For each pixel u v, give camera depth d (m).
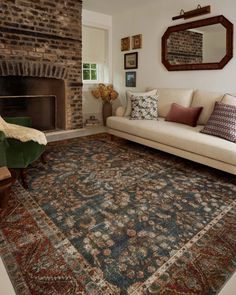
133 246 1.46
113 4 4.16
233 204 1.96
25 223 1.67
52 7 3.77
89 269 1.28
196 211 1.85
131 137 3.43
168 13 3.80
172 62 3.85
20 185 2.25
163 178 2.46
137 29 4.37
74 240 1.50
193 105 3.32
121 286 1.18
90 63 4.90
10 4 3.38
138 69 4.50
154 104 3.62
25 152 2.16
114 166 2.77
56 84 4.27
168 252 1.41
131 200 2.01
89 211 1.83
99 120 5.14
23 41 3.58
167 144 2.89
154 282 1.20
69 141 3.81
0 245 1.44
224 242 1.50
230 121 2.53
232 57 3.12
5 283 1.18
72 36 4.09
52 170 2.62
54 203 1.94
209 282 1.20
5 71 3.51
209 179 2.45
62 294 1.13
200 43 3.42
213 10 3.24
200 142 2.50
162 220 1.73
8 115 3.88
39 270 1.26
